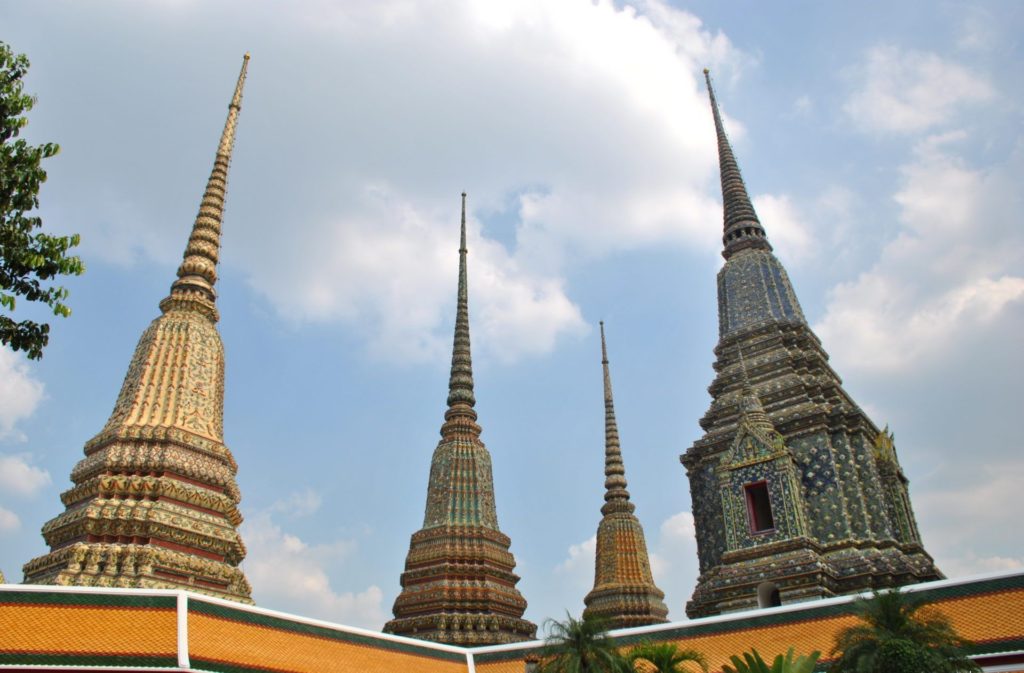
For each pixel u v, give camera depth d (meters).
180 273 36.44
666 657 21.34
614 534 45.16
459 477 42.41
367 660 27.59
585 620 20.69
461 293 50.53
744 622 27.06
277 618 25.58
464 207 54.28
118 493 28.69
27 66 15.73
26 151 15.45
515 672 30.55
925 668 16.83
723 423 40.88
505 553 41.22
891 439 37.66
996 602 23.39
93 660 20.86
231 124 41.66
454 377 47.03
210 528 29.41
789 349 41.31
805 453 35.88
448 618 37.12
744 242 47.47
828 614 25.78
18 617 21.06
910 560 33.72
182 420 31.27
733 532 34.50
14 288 15.29
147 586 26.33
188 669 21.39
